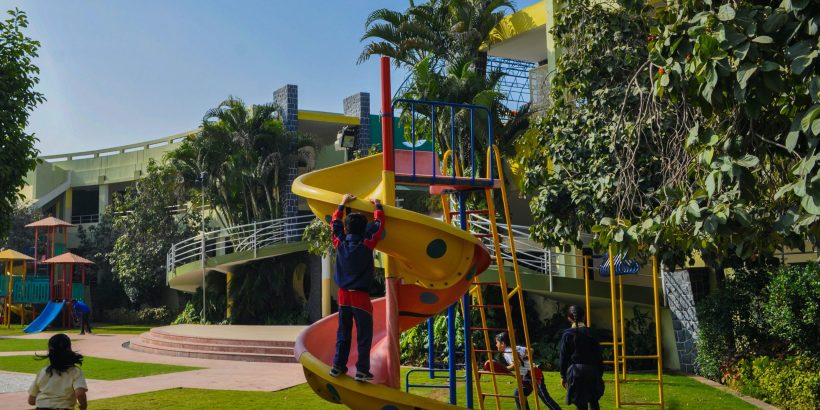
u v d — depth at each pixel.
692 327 15.16
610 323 17.34
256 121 31.56
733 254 11.73
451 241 6.84
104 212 45.03
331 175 8.25
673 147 7.89
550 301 18.00
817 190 4.44
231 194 32.75
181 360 18.97
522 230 19.53
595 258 18.27
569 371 8.28
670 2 6.81
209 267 28.94
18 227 43.09
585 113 12.50
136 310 41.34
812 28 4.86
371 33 23.28
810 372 10.62
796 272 11.73
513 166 21.62
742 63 4.99
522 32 23.98
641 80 11.11
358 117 34.56
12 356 19.16
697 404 10.99
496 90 21.97
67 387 6.36
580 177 12.56
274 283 29.36
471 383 8.91
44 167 46.34
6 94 11.12
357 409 6.42
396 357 7.00
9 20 11.40
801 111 5.39
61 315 38.19
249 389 12.99
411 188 22.59
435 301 7.69
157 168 38.47
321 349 7.67
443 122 20.61
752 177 5.50
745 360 12.66
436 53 23.22
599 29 12.19
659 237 6.27
